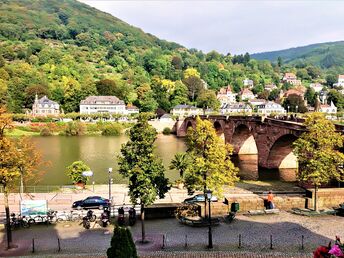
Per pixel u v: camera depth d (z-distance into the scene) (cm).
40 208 5012
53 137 18350
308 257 3638
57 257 3738
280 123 9031
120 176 8825
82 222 4941
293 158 9888
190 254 3753
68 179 8431
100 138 17962
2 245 4191
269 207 5222
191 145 4412
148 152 4297
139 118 4331
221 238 4269
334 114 15925
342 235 4288
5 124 4422
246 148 12719
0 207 5731
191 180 4256
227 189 7288
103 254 3812
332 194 5384
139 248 4000
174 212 5075
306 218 4909
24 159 4588
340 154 5172
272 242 4116
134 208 5234
